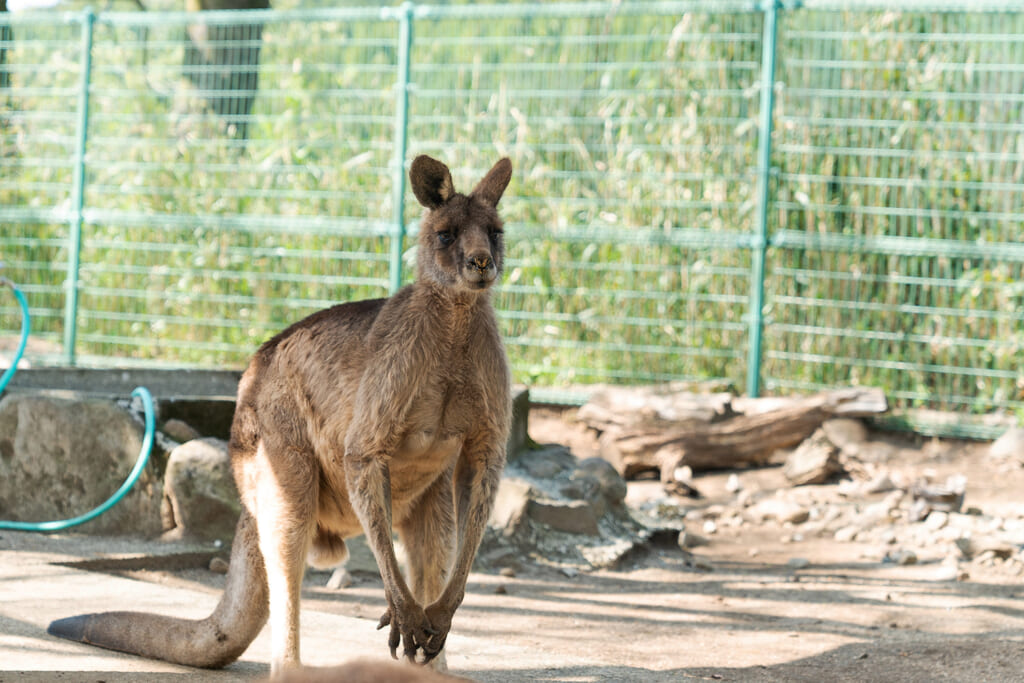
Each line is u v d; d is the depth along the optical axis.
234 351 15.41
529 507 10.02
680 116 14.30
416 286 5.37
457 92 14.59
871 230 13.49
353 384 5.38
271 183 15.70
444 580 5.68
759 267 13.22
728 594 9.27
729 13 13.82
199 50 16.77
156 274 15.90
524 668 6.14
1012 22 13.25
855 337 13.34
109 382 11.50
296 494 5.52
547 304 14.38
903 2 12.76
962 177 13.18
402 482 5.54
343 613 8.26
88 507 9.56
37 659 5.66
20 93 16.45
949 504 11.16
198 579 8.76
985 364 13.05
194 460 9.27
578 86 14.61
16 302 16.45
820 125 13.59
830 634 8.02
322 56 16.22
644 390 13.26
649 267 13.96
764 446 12.72
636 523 10.80
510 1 19.67
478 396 5.36
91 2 27.67
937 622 8.36
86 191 16.58
